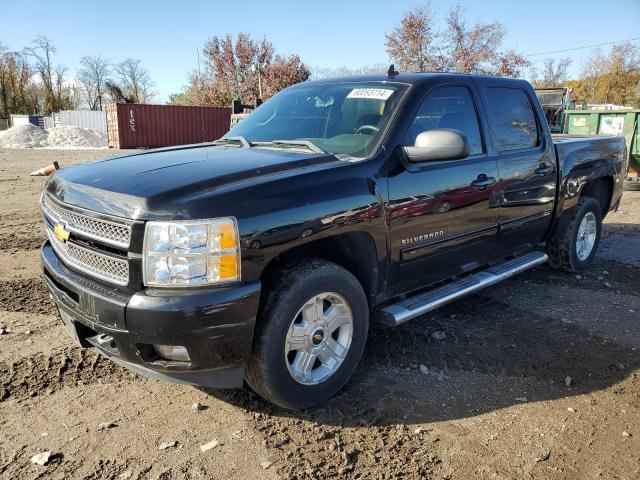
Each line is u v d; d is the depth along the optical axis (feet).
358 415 10.16
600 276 18.75
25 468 8.48
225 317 8.53
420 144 11.01
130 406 10.31
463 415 10.26
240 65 139.13
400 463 8.82
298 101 13.84
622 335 13.94
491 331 14.03
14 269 18.51
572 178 16.96
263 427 9.72
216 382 9.23
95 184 9.52
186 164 10.27
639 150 38.50
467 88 13.55
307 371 10.05
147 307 8.27
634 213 30.53
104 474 8.40
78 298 9.24
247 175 9.51
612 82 182.29
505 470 8.73
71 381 11.14
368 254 10.91
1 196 35.19
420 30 108.68
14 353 12.18
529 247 16.16
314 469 8.61
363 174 10.55
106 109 103.04
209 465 8.66
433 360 12.38
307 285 9.53
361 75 13.92
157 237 8.36
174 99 174.70
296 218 9.28
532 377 11.74
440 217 12.12
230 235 8.54
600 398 10.96
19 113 248.11
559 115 50.08
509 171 14.08
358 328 10.68
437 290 12.91
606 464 8.93
